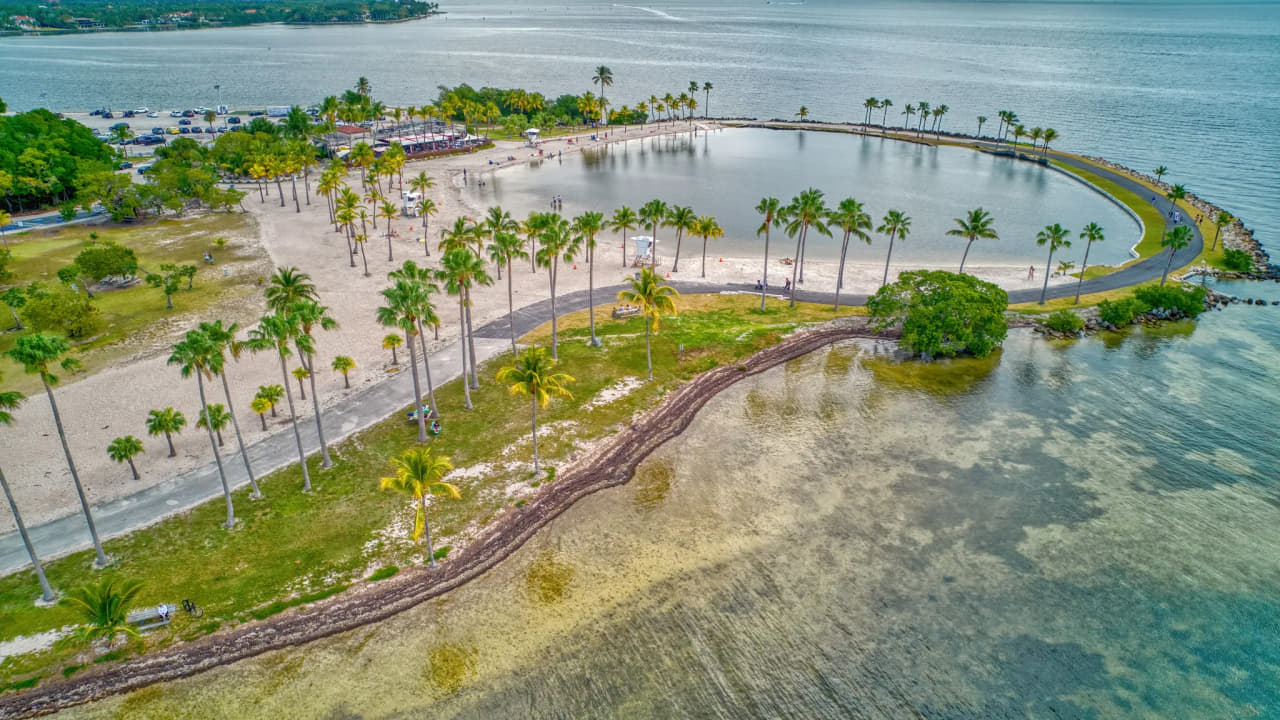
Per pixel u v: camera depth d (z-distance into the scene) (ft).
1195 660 164.76
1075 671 161.79
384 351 307.99
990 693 155.94
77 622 169.37
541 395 215.10
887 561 194.18
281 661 163.02
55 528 200.64
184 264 411.13
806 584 186.09
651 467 236.43
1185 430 254.47
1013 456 240.94
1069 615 176.65
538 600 180.86
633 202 564.71
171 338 318.24
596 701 153.79
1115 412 266.98
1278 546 199.21
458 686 157.38
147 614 168.25
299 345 211.20
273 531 199.93
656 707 152.35
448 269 254.27
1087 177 633.61
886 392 283.79
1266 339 325.83
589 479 227.20
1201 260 424.46
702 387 284.61
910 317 306.35
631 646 167.63
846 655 165.17
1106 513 212.64
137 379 282.77
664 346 312.29
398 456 233.96
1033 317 348.59
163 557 189.37
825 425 260.62
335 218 482.69
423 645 167.73
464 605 179.11
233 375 287.07
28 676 155.84
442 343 314.96
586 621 174.50
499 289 380.17
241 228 483.92
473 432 248.32
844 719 149.69
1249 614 177.06
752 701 153.69
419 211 498.28
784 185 625.00
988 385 288.30
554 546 199.82
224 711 151.12
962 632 171.73
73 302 314.35
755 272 415.23
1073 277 408.46
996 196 594.24
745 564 192.95
